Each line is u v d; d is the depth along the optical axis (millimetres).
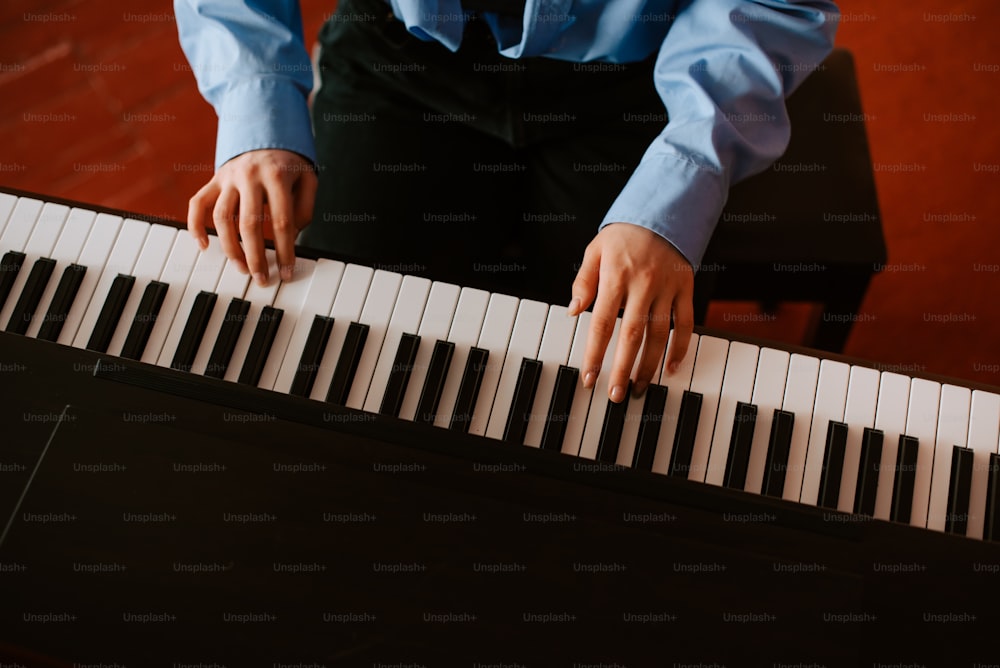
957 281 1790
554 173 1240
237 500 761
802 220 1233
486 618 728
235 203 980
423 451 801
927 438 859
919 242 1819
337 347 905
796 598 738
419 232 1210
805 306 1815
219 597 730
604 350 858
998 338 1747
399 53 1203
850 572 750
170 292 935
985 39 1990
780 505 787
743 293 1355
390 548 745
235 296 929
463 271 1230
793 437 862
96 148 1919
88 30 2041
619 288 892
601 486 788
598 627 727
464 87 1198
